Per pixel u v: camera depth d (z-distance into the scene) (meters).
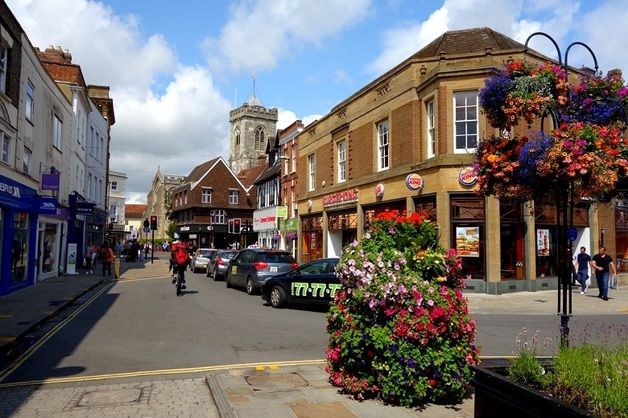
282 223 34.34
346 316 5.22
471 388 5.53
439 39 20.64
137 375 6.42
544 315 12.45
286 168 35.78
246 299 15.24
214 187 61.53
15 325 9.80
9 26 15.02
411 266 5.23
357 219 22.56
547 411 2.86
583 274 16.91
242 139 84.19
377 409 4.80
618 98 5.43
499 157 5.50
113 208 57.78
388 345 4.81
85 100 28.20
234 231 44.97
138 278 24.12
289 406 4.87
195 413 4.89
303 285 12.55
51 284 19.11
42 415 4.84
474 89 17.00
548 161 4.68
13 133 15.48
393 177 19.70
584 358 3.72
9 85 15.33
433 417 4.60
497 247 16.45
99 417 4.78
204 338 8.93
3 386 5.89
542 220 18.02
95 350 7.96
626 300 15.30
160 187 81.94
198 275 26.77
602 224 20.08
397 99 19.86
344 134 24.64
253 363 7.03
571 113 5.45
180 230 63.03
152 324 10.50
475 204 16.75
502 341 8.76
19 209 16.39
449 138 17.08
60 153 23.02
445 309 4.89
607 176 4.57
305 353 7.71
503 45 19.56
